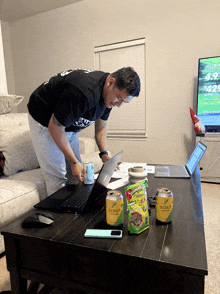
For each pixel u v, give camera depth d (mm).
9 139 1785
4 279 1169
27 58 4109
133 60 3273
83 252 707
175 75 2996
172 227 792
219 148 2604
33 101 1339
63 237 747
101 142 1630
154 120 3207
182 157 3100
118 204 792
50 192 1586
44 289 1017
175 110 3059
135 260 628
